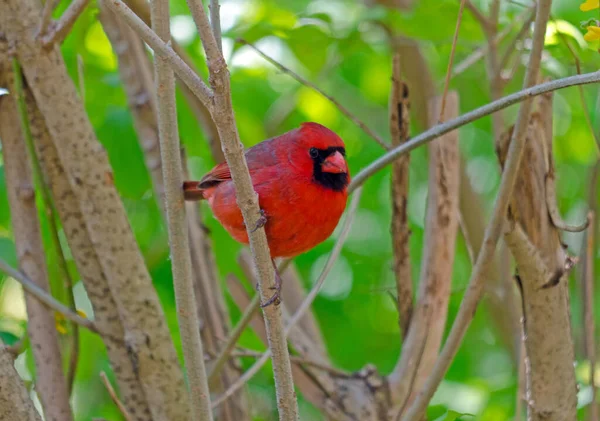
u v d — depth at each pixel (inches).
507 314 417.7
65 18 268.5
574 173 536.1
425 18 404.5
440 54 532.7
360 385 334.0
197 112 370.9
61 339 331.0
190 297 259.6
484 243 258.4
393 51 453.4
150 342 276.8
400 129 325.1
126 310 276.2
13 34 269.9
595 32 235.1
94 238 274.4
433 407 337.7
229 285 370.9
